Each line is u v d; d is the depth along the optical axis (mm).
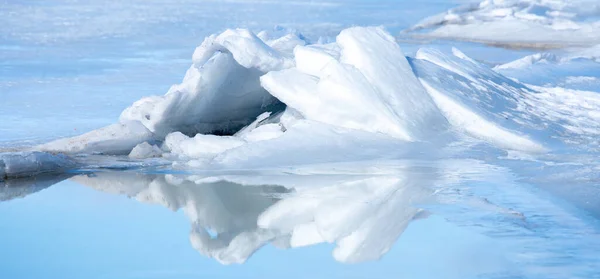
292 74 25219
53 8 116812
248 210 17406
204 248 14250
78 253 13961
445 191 18875
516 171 21266
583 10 88125
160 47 72125
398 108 24812
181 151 25125
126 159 24625
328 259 13469
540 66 45281
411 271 12625
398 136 24141
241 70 27062
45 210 17703
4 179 21547
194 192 19500
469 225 15539
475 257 13305
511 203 17500
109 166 23469
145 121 26734
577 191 18750
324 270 12828
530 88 32156
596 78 41531
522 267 12656
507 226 15430
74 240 14930
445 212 16703
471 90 28047
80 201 18672
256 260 13500
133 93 43719
